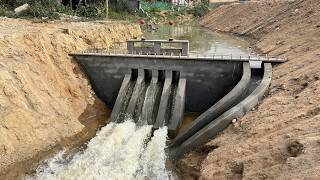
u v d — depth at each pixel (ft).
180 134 74.08
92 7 182.39
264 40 140.56
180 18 306.14
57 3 168.04
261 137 58.70
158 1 325.21
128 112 86.89
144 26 209.67
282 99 68.03
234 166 54.85
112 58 93.50
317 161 46.14
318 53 82.43
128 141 76.07
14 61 78.48
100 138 77.66
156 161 68.23
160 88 91.76
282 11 170.91
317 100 61.11
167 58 89.76
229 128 67.62
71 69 93.20
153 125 83.92
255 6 217.36
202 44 146.82
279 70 83.20
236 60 86.07
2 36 81.56
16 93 71.77
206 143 66.95
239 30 197.06
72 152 71.41
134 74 95.35
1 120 66.28
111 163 67.46
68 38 100.32
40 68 83.76
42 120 73.92
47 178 62.28
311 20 121.39
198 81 89.30
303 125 55.36
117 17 205.05
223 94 88.94
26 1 151.64
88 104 90.79
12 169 63.36
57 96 83.25
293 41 110.11
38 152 69.31
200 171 59.93
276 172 48.37
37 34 89.20
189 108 91.86
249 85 81.20
